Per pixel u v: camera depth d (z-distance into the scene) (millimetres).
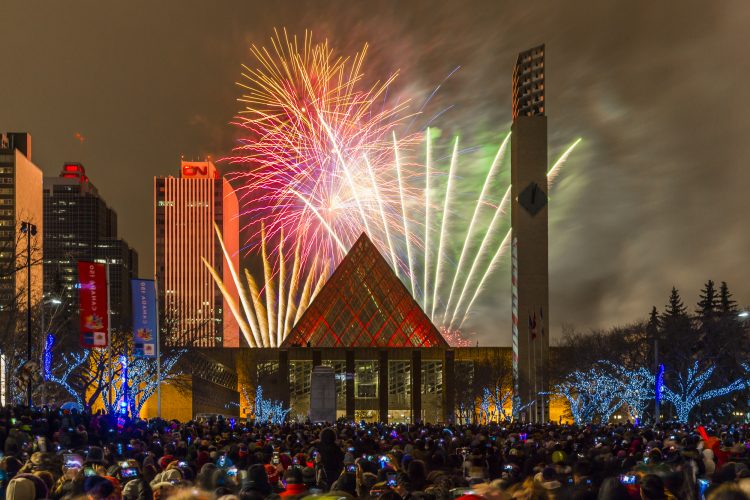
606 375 123625
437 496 14898
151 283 58938
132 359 82938
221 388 162000
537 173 134000
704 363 112750
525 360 132000
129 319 98562
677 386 112000
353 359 181500
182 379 126188
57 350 101750
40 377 85750
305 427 52469
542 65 135250
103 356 77000
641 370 113750
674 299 170125
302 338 185500
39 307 98500
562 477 16484
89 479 13500
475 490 13273
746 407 130250
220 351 184875
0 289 135625
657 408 82625
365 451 28406
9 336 87312
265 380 182750
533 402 130875
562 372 138250
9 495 13500
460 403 178250
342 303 186500
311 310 186375
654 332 117250
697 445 25328
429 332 186875
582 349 136750
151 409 125562
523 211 133500
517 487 14742
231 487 16500
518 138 134250
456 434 45031
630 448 29016
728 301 166375
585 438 38156
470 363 184375
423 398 185125
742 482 11867
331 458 22312
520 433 45406
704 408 120562
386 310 186625
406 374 186375
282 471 22938
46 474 16016
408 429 49812
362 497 16484
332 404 97875
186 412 127812
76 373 101938
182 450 26938
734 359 115625
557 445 27156
